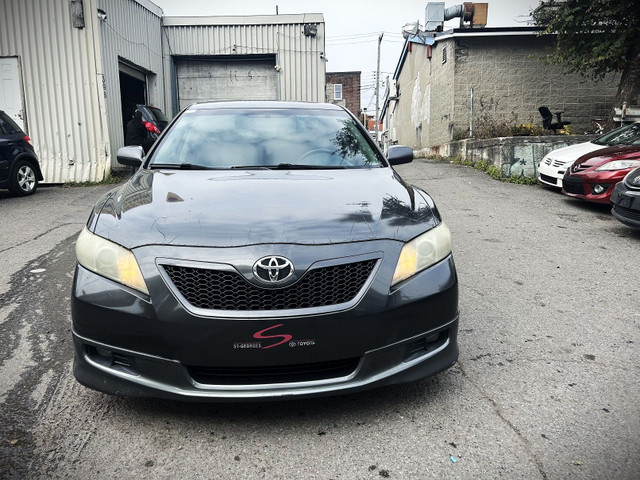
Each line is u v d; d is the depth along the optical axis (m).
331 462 2.15
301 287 2.21
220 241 2.26
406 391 2.72
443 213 7.55
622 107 11.27
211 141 3.62
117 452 2.22
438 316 2.44
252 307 2.19
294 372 2.28
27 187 9.36
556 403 2.59
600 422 2.42
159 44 15.34
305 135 3.70
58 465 2.13
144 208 2.57
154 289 2.21
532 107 15.47
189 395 2.22
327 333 2.22
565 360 3.08
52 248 5.64
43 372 2.93
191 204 2.58
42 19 10.66
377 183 3.01
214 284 2.20
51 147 10.99
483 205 8.15
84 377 2.38
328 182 2.96
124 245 2.31
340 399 2.65
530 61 15.30
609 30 11.19
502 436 2.32
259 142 3.60
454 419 2.46
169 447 2.26
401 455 2.19
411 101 23.97
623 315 3.80
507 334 3.46
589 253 5.51
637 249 5.67
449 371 2.94
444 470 2.10
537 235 6.29
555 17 11.66
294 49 15.95
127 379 2.28
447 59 16.06
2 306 3.97
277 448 2.25
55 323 3.64
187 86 16.45
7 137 8.96
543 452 2.21
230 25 15.80
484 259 5.27
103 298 2.27
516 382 2.81
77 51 10.78
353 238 2.33
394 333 2.32
